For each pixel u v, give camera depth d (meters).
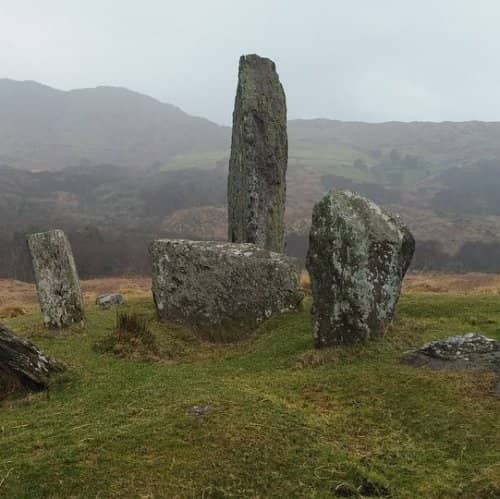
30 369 11.26
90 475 7.45
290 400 10.20
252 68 21.03
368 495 7.30
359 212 12.95
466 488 7.35
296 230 95.44
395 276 12.95
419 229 103.31
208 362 13.73
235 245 17.20
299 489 7.35
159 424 8.70
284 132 21.09
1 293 40.00
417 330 13.82
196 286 16.62
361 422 9.36
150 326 16.38
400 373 10.80
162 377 11.79
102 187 152.00
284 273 16.59
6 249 67.00
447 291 23.55
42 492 7.15
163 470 7.57
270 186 20.44
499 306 16.86
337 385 10.74
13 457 8.01
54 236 16.59
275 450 8.08
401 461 8.15
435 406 9.45
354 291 12.68
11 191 124.94
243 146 20.31
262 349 14.34
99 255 63.84
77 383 11.51
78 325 16.50
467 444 8.41
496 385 9.84
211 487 7.27
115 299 21.27
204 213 114.31
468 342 11.27
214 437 8.30
